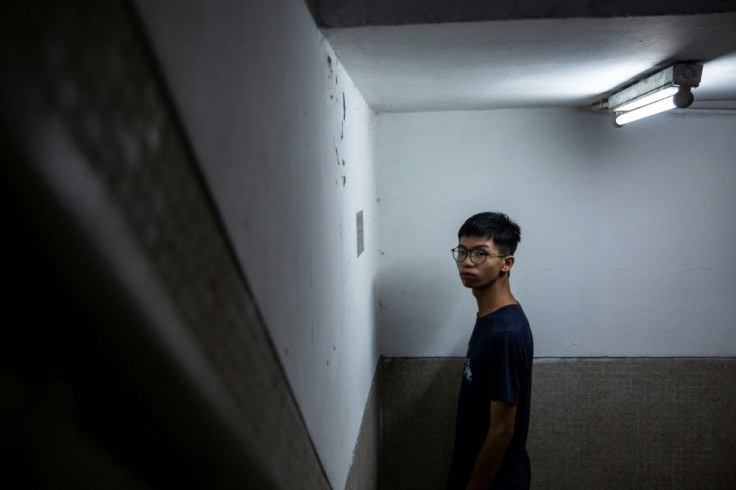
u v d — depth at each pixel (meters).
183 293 0.48
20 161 0.30
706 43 1.18
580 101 2.10
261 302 0.70
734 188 2.25
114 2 0.39
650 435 2.36
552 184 2.30
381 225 2.36
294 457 0.84
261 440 0.67
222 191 0.58
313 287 1.02
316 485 1.01
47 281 0.34
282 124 0.82
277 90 0.79
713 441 2.34
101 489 0.46
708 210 2.27
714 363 2.31
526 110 2.28
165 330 0.44
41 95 0.32
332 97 1.24
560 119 2.28
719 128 2.23
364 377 1.86
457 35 1.12
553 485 2.40
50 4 0.33
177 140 0.48
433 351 2.39
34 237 0.32
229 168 0.60
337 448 1.27
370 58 1.30
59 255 0.34
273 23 0.78
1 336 0.34
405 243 2.36
